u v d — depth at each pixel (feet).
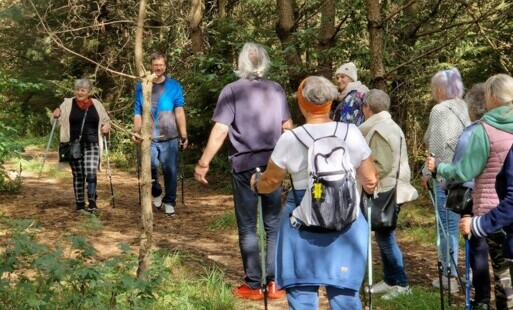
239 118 17.10
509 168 11.06
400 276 17.42
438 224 15.87
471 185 14.76
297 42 34.04
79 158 27.45
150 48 43.47
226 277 19.52
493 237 14.06
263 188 12.94
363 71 34.53
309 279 12.03
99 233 24.53
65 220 26.55
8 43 43.06
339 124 12.48
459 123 16.69
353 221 12.05
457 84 16.97
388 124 16.79
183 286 17.57
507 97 13.14
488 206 13.17
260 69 17.24
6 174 32.94
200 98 37.68
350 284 11.98
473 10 31.78
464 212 14.76
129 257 15.55
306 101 12.47
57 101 58.18
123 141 44.52
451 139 16.58
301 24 40.98
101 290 15.03
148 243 16.38
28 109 57.93
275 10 44.34
